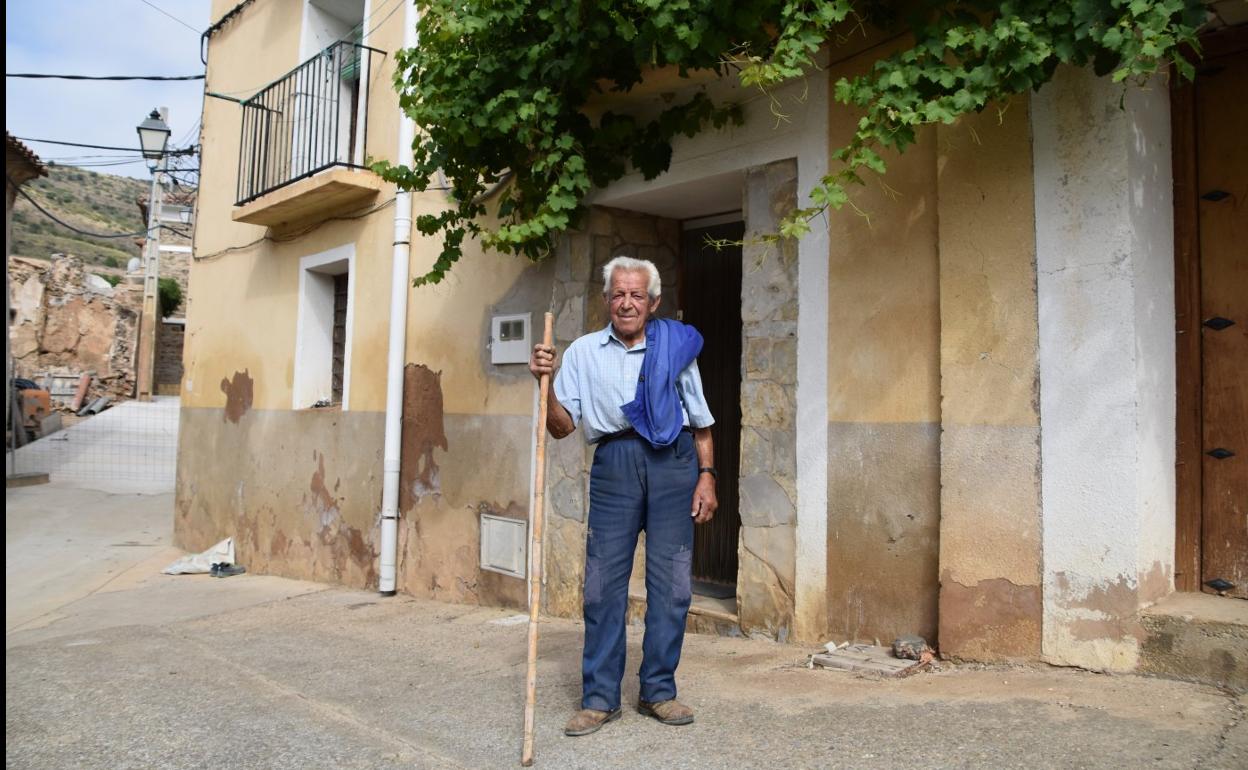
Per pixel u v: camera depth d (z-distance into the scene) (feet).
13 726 11.84
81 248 195.72
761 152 15.16
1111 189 10.99
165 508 43.45
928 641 12.67
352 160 26.81
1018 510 11.64
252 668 14.92
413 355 22.44
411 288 22.66
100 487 49.93
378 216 23.89
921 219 13.04
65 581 28.60
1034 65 10.64
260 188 28.07
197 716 12.05
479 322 20.63
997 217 11.98
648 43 13.74
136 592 25.55
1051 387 11.41
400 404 22.43
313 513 25.61
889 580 13.14
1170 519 11.50
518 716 11.19
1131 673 10.72
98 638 17.98
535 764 9.49
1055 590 11.30
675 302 19.11
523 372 19.45
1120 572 10.80
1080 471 11.12
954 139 12.41
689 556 10.57
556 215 16.06
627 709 10.94
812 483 14.08
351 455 24.22
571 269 18.19
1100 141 11.10
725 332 18.35
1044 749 8.85
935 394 12.77
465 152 16.85
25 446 61.72
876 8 13.24
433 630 17.71
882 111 11.46
